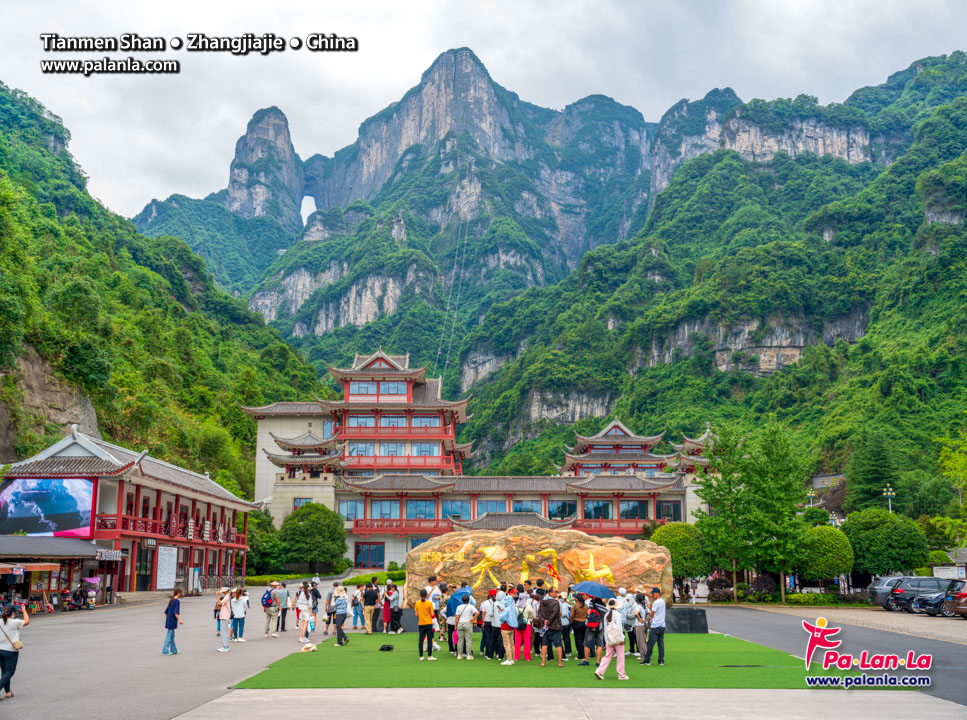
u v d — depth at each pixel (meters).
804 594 68.19
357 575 96.31
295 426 119.44
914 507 128.75
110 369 84.81
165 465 71.38
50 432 74.06
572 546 42.19
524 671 25.70
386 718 17.98
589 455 114.31
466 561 42.00
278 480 103.00
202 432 110.56
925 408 185.38
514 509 104.12
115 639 35.47
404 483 103.31
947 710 19.55
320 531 91.94
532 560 41.75
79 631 39.16
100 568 57.12
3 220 83.06
